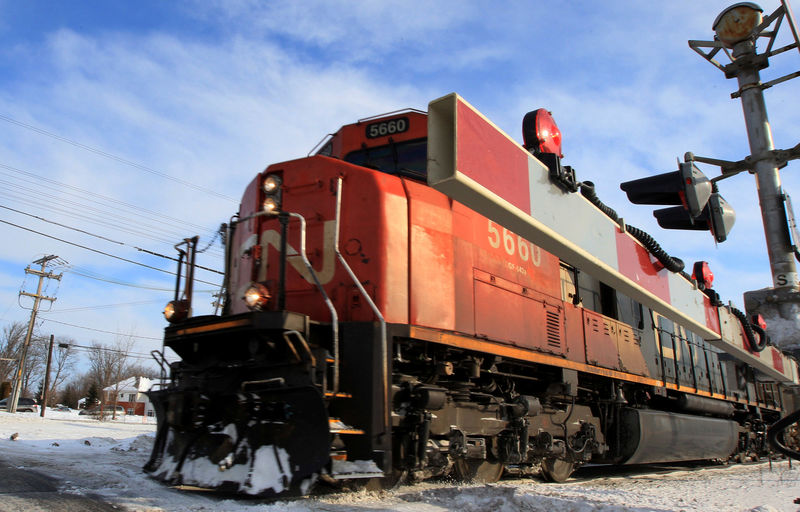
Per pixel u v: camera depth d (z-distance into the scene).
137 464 7.05
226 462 4.80
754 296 6.90
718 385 12.98
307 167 5.94
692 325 5.47
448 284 5.77
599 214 4.11
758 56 4.75
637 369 9.38
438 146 2.87
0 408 38.34
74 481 5.36
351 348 4.88
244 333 4.83
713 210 4.62
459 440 5.42
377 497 4.98
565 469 7.52
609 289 9.33
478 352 5.91
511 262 6.81
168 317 5.80
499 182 3.07
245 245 6.14
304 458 4.42
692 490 6.51
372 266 5.34
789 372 8.71
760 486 7.16
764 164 4.80
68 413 44.22
